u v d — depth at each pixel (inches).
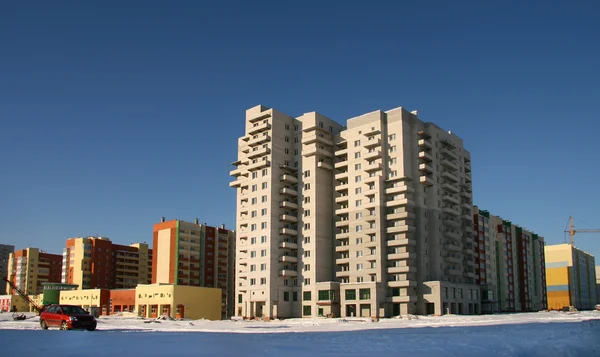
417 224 6166.3
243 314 6446.9
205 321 5433.1
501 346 1764.3
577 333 2578.7
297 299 6353.3
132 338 1967.3
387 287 5969.5
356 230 6294.3
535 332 2743.6
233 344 1800.0
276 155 6589.6
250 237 6520.7
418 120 6560.0
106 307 7834.6
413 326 3998.5
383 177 6245.1
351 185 6451.8
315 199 6466.5
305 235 6451.8
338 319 5196.9
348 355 1443.2
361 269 6151.6
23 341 1700.3
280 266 6348.4
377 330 3380.9
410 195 6181.1
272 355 1403.8
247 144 6752.0
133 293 7490.2
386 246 6082.7
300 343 1934.1
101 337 1963.6
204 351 1487.5
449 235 6510.8
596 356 1483.8
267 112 6688.0
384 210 6176.2
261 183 6555.1
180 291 6781.5
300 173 6663.4
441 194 6624.0
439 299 5757.9
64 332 2165.4
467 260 6939.0
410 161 6333.7
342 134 6742.1
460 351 1600.6
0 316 6673.2
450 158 6958.7
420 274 6003.9
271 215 6368.1
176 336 2283.5
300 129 6825.8
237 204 7303.2
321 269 6348.4
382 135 6363.2
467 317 5270.7
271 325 4153.5
